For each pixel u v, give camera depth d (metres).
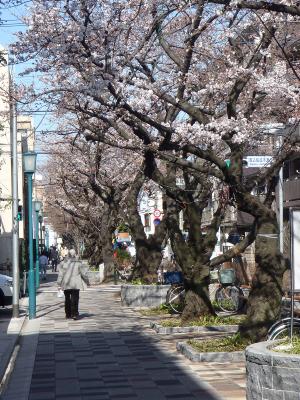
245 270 22.88
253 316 11.92
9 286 22.02
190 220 16.00
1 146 33.88
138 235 23.61
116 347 13.88
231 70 12.78
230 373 10.59
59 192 45.44
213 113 13.91
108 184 29.95
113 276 37.00
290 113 13.59
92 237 51.28
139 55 12.98
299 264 8.51
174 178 15.99
